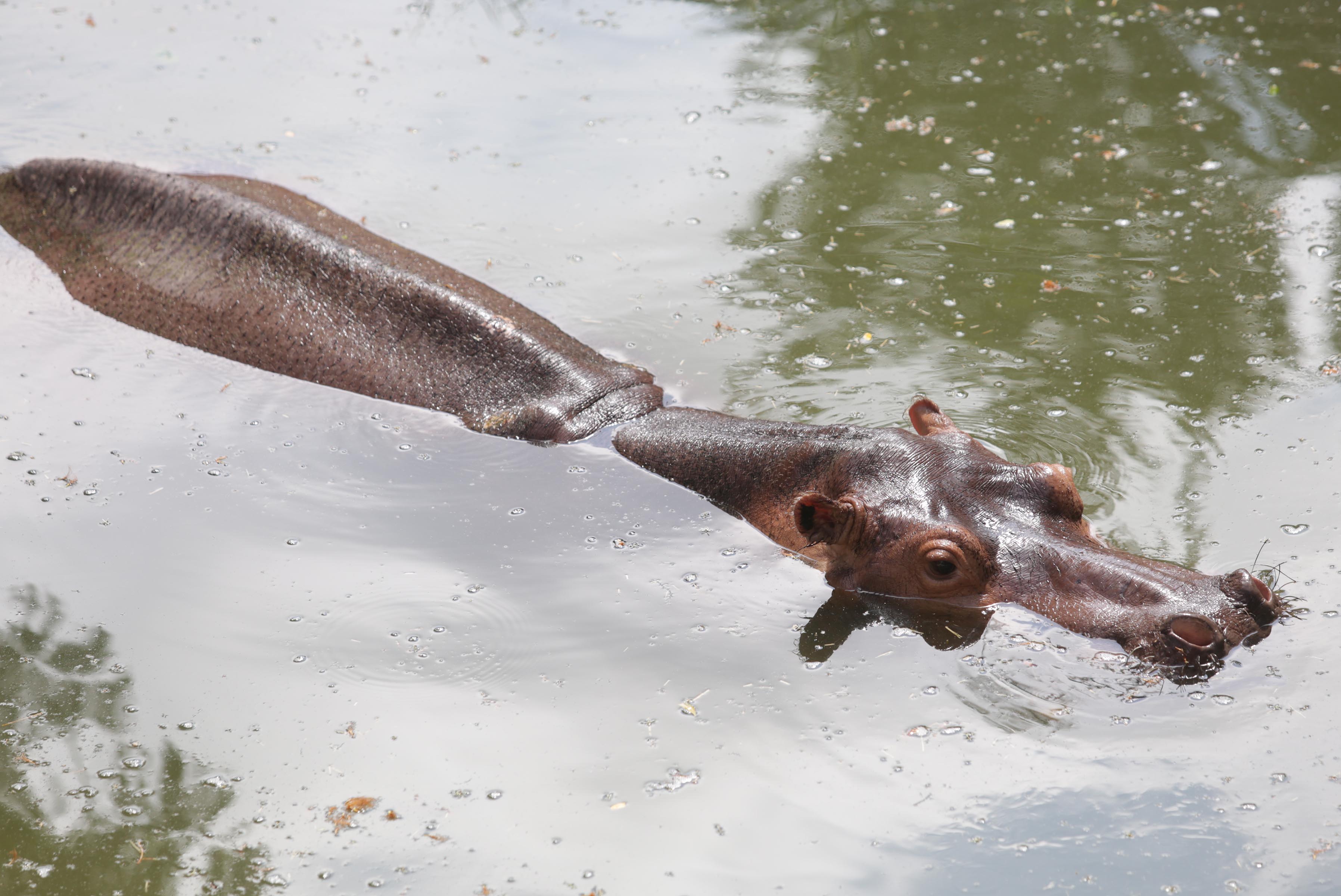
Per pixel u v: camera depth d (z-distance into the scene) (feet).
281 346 71.31
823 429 58.44
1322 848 38.22
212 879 39.55
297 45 109.91
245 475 61.26
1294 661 45.62
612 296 75.66
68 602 52.49
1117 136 91.09
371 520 58.18
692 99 99.50
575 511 58.95
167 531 57.00
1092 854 38.86
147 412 66.13
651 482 61.16
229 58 107.55
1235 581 46.93
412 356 69.62
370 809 42.06
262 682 48.14
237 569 54.60
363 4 119.14
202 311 73.82
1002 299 73.15
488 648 49.80
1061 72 100.89
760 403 65.21
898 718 45.16
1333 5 110.32
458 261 79.30
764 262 78.48
